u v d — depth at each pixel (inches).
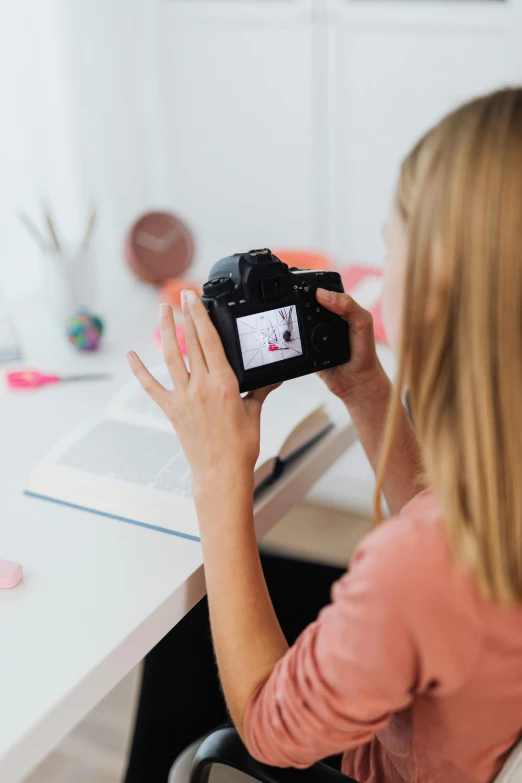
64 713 27.7
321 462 41.9
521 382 21.6
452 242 21.7
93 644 29.7
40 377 48.4
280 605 43.6
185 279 61.5
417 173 23.4
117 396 43.1
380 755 31.6
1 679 28.2
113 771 57.2
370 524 58.9
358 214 108.8
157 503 35.6
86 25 96.4
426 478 28.3
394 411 24.5
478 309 21.4
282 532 57.7
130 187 110.9
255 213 114.0
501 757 26.3
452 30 95.2
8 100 83.5
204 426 30.1
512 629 22.1
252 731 26.9
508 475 21.8
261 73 105.9
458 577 21.8
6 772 26.0
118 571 33.1
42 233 86.4
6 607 31.4
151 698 42.1
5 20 81.5
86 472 37.5
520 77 94.0
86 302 54.9
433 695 24.8
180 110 111.7
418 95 99.7
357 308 34.3
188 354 30.4
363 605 22.4
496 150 21.4
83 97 97.3
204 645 41.6
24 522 36.1
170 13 106.9
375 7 97.6
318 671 23.9
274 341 32.7
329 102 104.2
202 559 33.7
